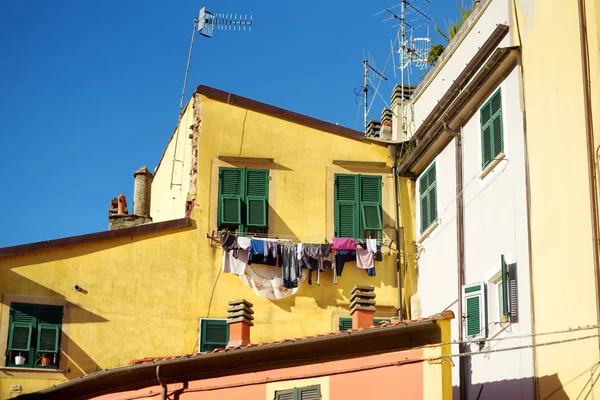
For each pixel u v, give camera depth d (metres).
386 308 26.28
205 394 21.17
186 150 28.22
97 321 25.09
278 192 27.12
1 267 24.84
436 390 18.16
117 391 22.62
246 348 20.42
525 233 20.72
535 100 20.88
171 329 25.48
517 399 20.17
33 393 23.17
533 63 21.11
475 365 21.91
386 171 27.64
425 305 25.59
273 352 20.25
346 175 27.45
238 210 26.75
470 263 22.95
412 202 27.31
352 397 19.20
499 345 21.11
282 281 26.22
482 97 23.20
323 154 27.59
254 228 26.83
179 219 26.41
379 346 19.25
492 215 22.17
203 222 26.56
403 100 28.64
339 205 27.20
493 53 21.88
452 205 24.38
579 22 19.41
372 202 27.28
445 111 24.09
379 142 27.86
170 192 29.95
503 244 21.55
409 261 26.72
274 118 27.73
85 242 25.59
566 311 18.95
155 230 26.17
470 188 23.36
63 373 24.45
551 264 19.62
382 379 18.98
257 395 20.47
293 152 27.52
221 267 26.19
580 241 18.70
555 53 20.22
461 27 25.34
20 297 24.77
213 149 27.27
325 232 26.97
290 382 20.14
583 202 18.73
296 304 26.12
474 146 23.42
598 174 18.44
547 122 20.31
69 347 24.72
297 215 27.00
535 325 19.92
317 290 26.31
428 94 27.14
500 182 21.97
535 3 21.19
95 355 24.83
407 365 18.78
